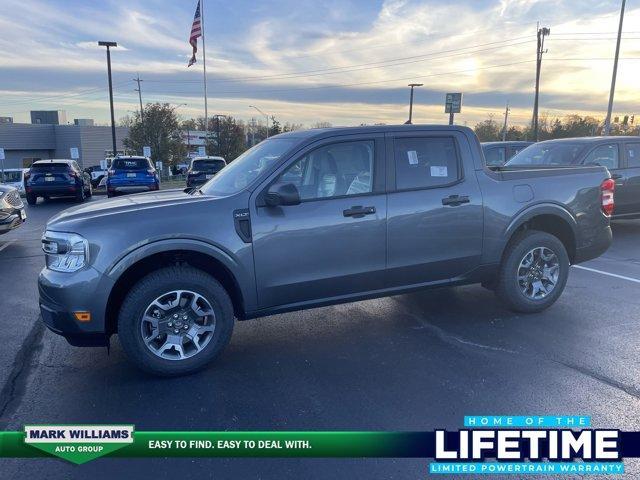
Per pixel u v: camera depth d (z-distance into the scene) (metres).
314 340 4.70
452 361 4.19
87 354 4.45
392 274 4.55
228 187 4.41
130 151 42.38
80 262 3.72
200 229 3.89
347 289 4.45
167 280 3.84
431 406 3.49
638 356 4.24
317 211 4.20
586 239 5.38
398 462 2.91
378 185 4.44
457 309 5.48
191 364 3.97
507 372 3.97
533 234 5.12
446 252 4.72
